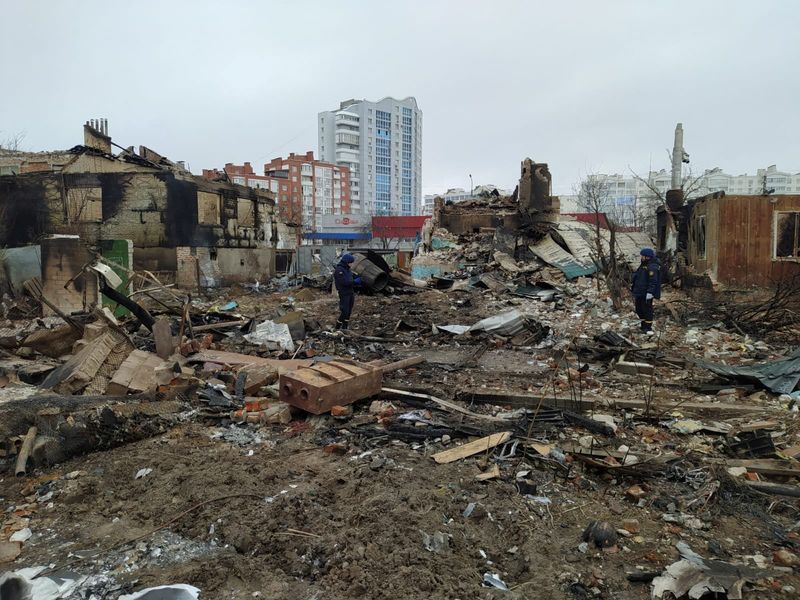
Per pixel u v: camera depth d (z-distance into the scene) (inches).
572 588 126.3
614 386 295.1
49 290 537.0
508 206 1017.5
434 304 606.5
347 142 4404.5
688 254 646.5
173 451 209.8
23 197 860.6
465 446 206.2
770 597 121.6
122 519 162.4
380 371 271.4
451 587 126.0
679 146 957.2
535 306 579.2
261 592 127.3
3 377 261.7
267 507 163.6
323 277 990.4
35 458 194.1
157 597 124.0
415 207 5054.1
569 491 175.8
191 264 872.3
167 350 313.6
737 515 159.5
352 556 136.9
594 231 908.0
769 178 3489.2
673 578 126.7
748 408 245.9
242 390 280.7
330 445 209.2
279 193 3479.3
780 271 527.2
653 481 180.5
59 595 126.9
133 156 887.1
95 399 229.6
